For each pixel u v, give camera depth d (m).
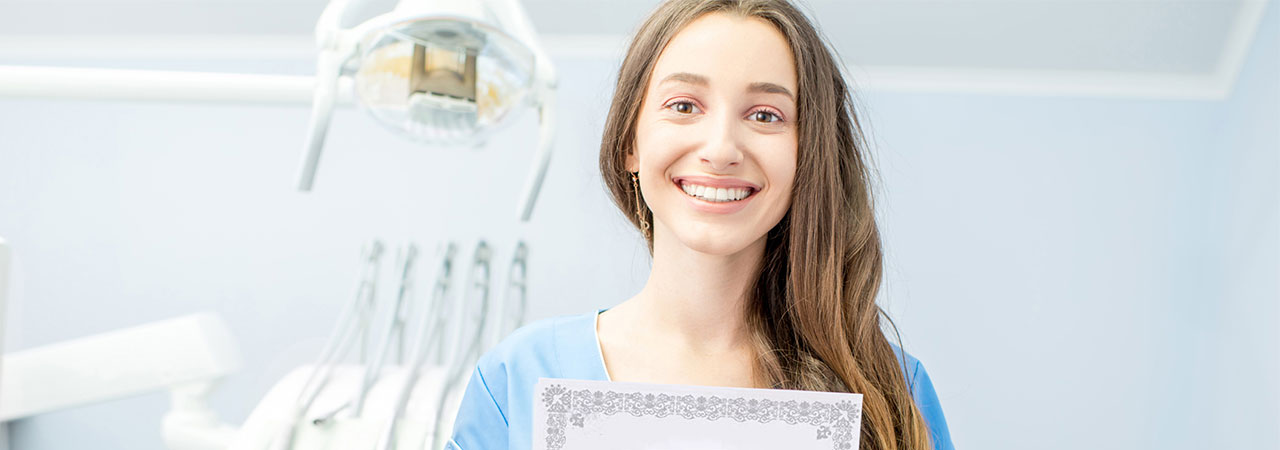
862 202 0.68
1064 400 1.73
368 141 1.74
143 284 1.73
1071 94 1.75
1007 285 1.74
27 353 1.00
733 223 0.56
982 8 1.61
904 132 1.74
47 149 1.75
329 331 1.71
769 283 0.66
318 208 1.74
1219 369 1.65
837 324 0.63
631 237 1.70
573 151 1.72
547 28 1.70
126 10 1.69
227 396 1.70
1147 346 1.73
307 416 0.89
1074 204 1.74
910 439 0.63
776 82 0.56
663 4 0.62
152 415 1.73
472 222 1.72
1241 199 1.61
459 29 0.77
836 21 1.65
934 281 1.73
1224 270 1.66
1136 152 1.74
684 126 0.56
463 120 0.82
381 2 1.45
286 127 1.76
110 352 1.02
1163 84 1.73
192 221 1.74
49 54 1.75
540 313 1.70
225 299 1.72
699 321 0.63
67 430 1.72
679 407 0.53
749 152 0.56
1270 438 1.46
